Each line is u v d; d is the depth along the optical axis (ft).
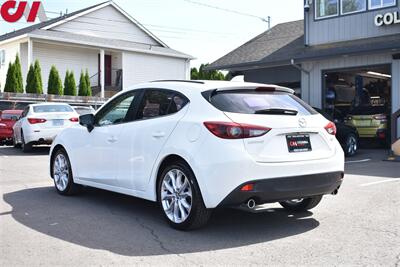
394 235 16.49
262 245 15.48
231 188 15.39
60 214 19.80
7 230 17.30
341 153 18.17
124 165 19.65
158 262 13.80
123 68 100.17
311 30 59.41
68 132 23.68
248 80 69.77
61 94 84.43
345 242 15.74
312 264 13.57
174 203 17.37
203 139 16.07
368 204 21.65
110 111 21.38
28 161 39.06
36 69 80.94
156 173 18.01
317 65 57.36
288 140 16.49
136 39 107.86
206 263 13.70
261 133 15.88
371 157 43.16
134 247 15.25
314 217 19.33
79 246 15.37
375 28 53.01
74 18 96.84
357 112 54.54
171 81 19.24
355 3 54.85
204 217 16.57
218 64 66.33
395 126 42.29
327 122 18.16
